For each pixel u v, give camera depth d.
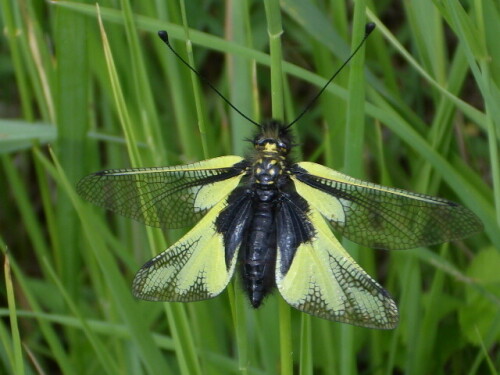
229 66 0.27
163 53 0.28
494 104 0.24
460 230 0.24
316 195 0.24
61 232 0.29
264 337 0.27
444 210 0.24
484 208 0.26
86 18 0.26
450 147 0.28
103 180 0.24
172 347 0.27
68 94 0.27
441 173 0.26
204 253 0.24
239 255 0.24
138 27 0.26
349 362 0.26
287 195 0.25
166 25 0.26
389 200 0.24
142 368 0.28
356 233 0.24
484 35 0.24
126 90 0.29
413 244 0.24
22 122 0.27
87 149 0.28
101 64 0.28
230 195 0.25
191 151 0.28
